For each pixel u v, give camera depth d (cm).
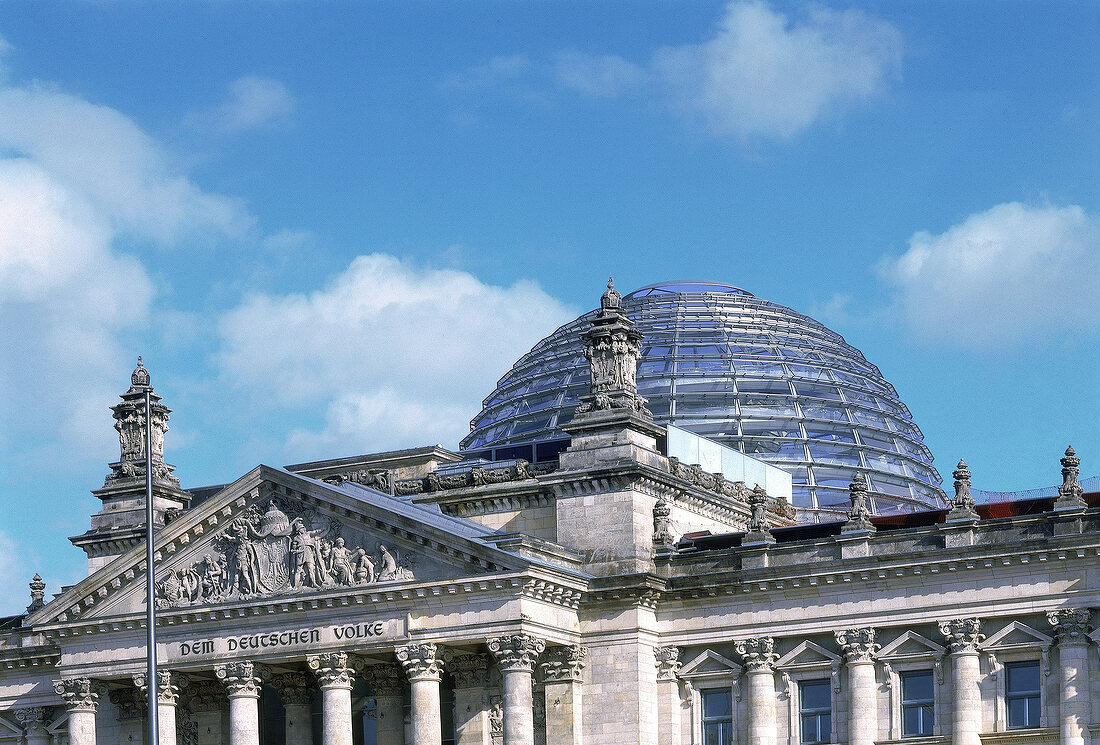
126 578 13688
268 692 14288
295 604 13050
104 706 14362
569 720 13025
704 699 13150
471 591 12625
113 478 15075
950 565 12350
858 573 12600
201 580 13475
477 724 13225
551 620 12862
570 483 13388
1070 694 11925
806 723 12800
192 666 13350
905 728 12488
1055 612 12056
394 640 12812
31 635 15050
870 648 12575
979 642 12281
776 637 12888
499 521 13812
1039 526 12225
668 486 13600
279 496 13350
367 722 13850
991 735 12144
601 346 13600
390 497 13688
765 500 14512
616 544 13212
